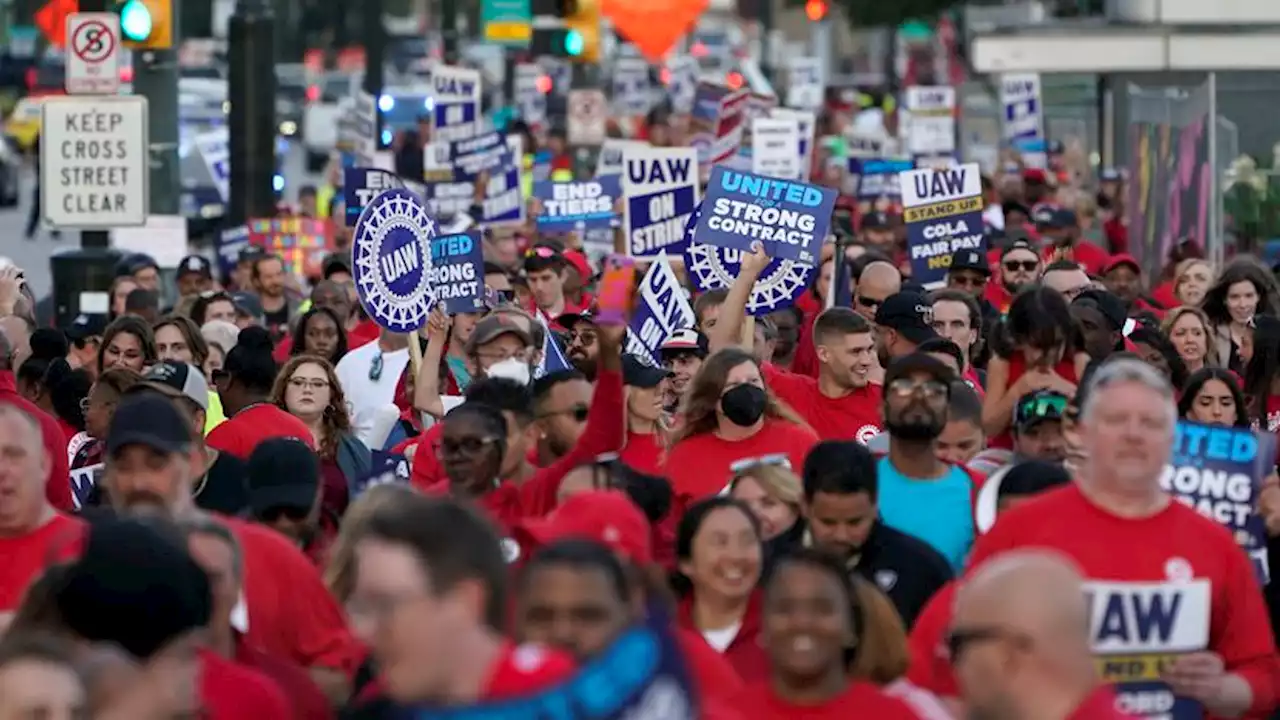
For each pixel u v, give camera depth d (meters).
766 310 31.86
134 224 43.59
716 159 55.69
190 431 17.56
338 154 84.44
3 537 17.97
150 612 13.24
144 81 53.09
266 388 28.16
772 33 176.12
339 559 17.89
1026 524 16.81
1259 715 18.22
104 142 43.50
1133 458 16.45
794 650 14.69
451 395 31.41
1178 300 40.00
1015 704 13.16
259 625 17.38
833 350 27.42
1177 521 16.75
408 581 11.34
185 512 16.70
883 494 20.97
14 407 18.05
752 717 14.87
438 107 53.50
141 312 39.03
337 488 25.59
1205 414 24.67
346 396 32.03
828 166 83.62
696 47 151.75
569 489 18.62
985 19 139.75
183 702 13.38
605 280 19.94
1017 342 23.12
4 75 178.62
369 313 30.89
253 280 47.03
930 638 16.55
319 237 57.84
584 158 82.00
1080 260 49.94
